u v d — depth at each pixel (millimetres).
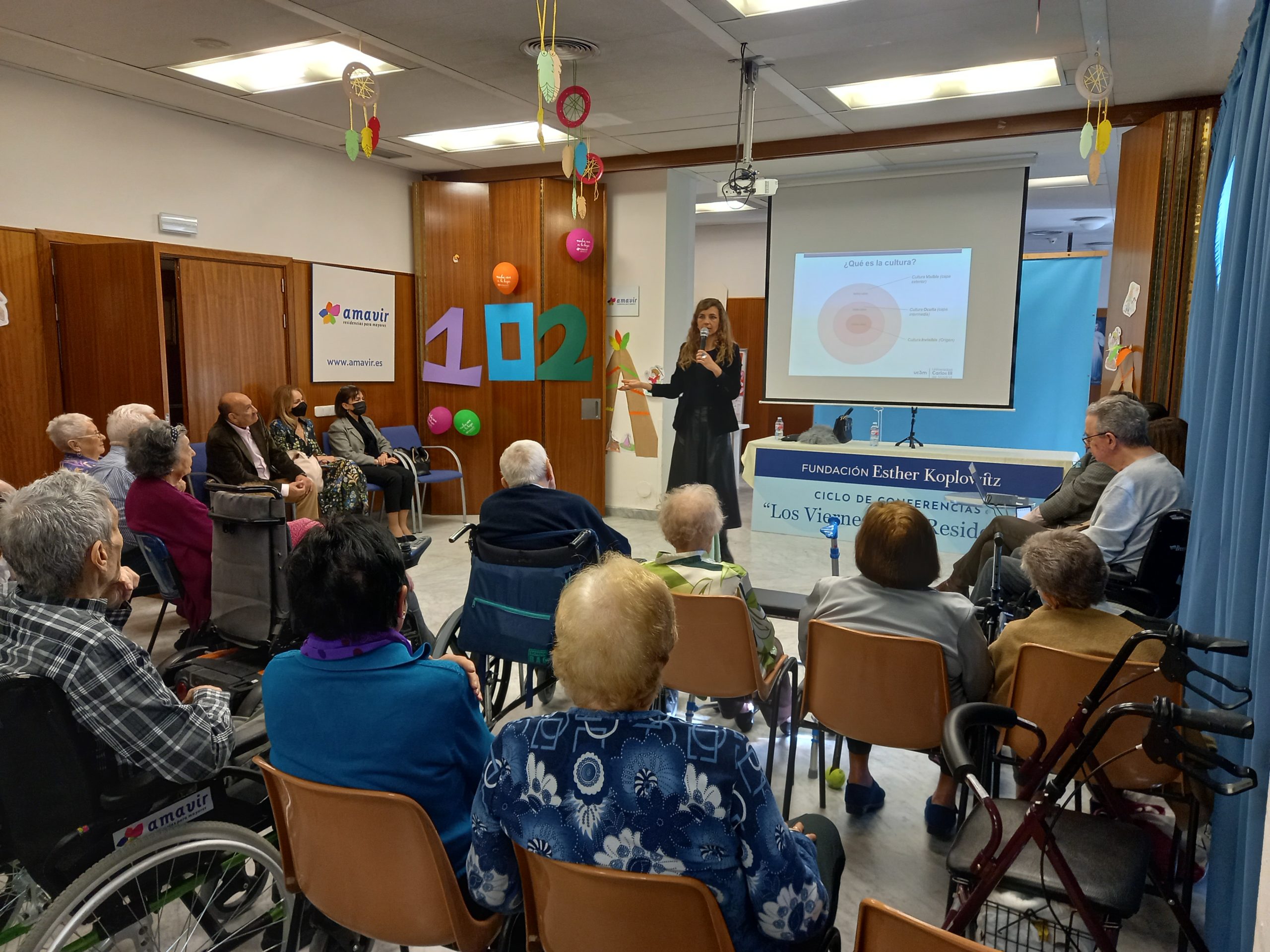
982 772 2016
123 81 4754
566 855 1078
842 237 6195
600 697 1088
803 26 3930
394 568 1317
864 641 2025
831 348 6316
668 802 1043
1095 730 1262
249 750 1711
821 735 2436
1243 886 1498
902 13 3773
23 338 4688
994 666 2051
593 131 5859
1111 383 5602
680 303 7125
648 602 1098
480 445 7230
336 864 1321
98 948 1493
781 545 5855
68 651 1380
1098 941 1280
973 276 5871
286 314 6129
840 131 5863
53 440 3617
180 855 1488
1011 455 5633
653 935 1062
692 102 5145
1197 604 2143
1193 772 1186
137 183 5152
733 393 4770
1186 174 4957
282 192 6070
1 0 3631
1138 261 5191
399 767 1286
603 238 6957
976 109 5266
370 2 3650
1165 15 3715
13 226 4594
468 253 7102
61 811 1411
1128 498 2916
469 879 1207
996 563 2889
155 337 4715
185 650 2891
